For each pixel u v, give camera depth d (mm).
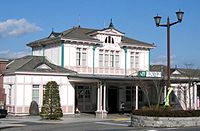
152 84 47188
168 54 26734
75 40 45375
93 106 46875
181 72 56312
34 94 41875
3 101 42656
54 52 46250
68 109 43844
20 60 46188
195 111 27047
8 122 32500
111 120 36500
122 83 46156
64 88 43688
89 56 46656
